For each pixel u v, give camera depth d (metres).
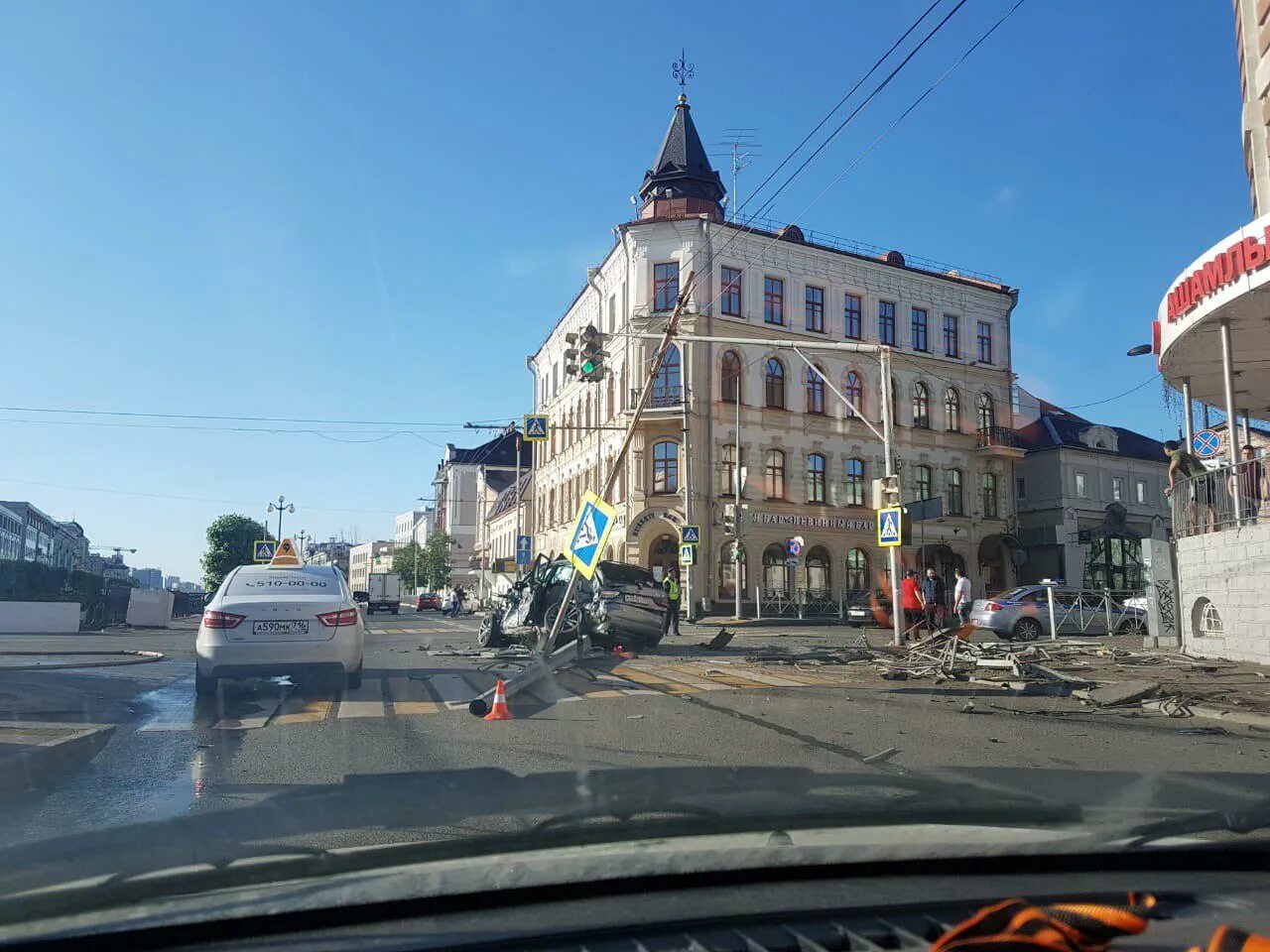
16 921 2.63
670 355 37.22
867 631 26.27
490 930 2.50
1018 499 48.66
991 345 44.97
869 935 2.41
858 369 40.78
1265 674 12.77
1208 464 20.02
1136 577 47.31
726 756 6.83
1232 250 14.09
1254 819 3.80
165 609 31.09
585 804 4.35
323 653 10.13
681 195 39.03
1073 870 3.18
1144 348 23.44
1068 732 8.17
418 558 86.31
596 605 16.17
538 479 55.16
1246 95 17.59
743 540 37.31
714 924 2.51
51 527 111.88
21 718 8.66
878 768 6.23
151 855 3.43
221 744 7.52
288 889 2.83
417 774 5.95
